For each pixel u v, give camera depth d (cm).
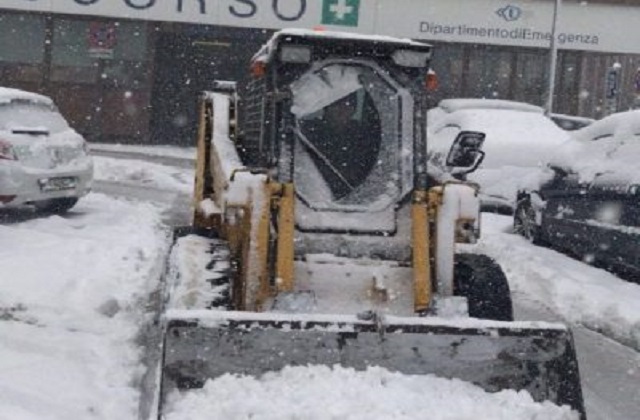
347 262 474
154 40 2273
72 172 1029
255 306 450
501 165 1259
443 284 473
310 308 444
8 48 2238
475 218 478
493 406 382
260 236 454
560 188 941
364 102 497
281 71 493
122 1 2214
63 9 2200
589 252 856
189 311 397
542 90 2370
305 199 484
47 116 1038
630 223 778
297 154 491
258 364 391
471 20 2281
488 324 405
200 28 2277
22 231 912
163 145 2314
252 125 558
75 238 899
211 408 370
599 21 2305
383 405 371
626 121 873
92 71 2266
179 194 1391
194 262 493
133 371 517
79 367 517
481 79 2356
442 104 1636
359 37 488
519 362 402
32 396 462
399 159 495
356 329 397
